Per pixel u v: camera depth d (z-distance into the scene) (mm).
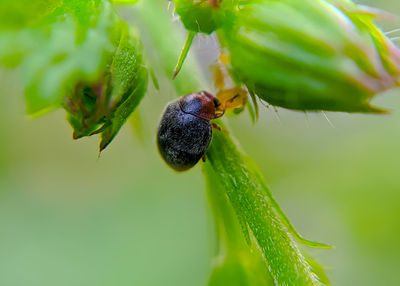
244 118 65
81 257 70
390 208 63
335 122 65
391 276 63
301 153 66
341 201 64
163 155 45
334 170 65
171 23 46
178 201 72
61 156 71
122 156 72
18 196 70
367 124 64
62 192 72
